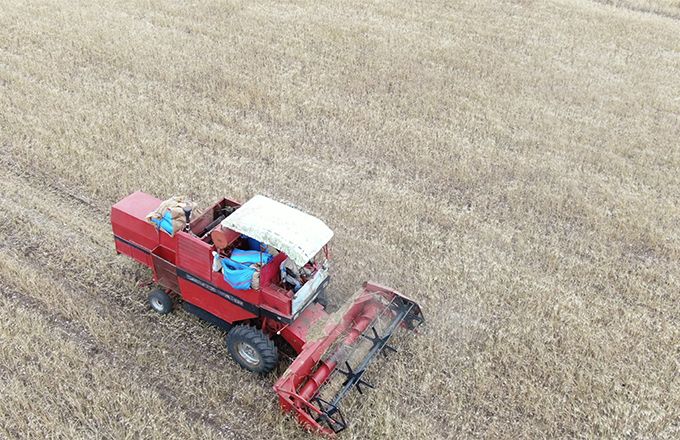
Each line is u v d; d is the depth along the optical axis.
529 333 12.08
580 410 10.72
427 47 24.11
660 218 15.81
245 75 20.98
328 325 10.56
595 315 12.66
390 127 18.72
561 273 13.73
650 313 12.92
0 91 18.91
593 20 27.83
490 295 12.95
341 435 10.05
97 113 18.09
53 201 14.76
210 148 17.20
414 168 17.09
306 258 9.99
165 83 20.14
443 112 19.78
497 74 22.44
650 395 11.02
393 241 14.27
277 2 27.25
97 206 14.70
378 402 10.52
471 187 16.52
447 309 12.54
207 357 11.25
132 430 9.86
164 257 11.48
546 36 25.95
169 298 11.72
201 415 10.28
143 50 21.94
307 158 17.16
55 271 12.81
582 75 22.91
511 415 10.63
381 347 10.84
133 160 16.25
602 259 14.33
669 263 14.40
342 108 19.47
